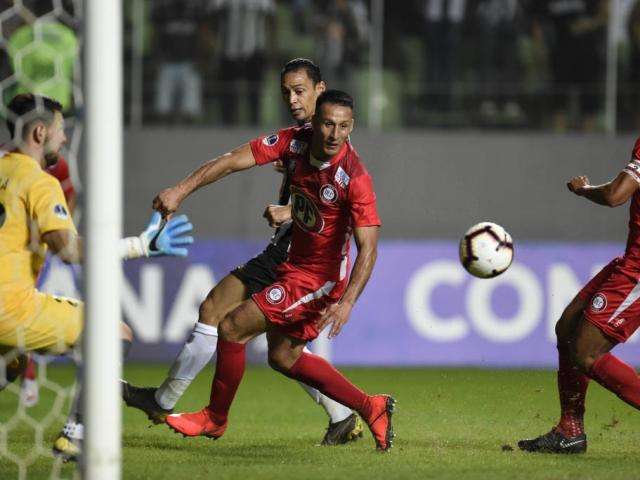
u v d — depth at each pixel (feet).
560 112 134.00
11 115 56.24
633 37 132.05
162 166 129.59
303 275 58.59
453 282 121.49
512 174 129.49
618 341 58.49
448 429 71.46
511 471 53.88
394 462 56.70
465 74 134.21
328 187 56.80
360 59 133.59
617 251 122.01
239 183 128.57
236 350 59.31
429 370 117.29
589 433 71.20
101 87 42.01
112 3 42.09
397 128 133.80
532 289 121.19
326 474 52.65
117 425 42.57
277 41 133.80
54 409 76.54
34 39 89.30
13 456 58.54
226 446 63.62
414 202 129.08
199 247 121.90
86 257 42.22
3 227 54.54
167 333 120.78
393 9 133.39
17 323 54.95
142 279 120.67
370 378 109.70
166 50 132.57
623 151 129.59
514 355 120.78
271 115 133.90
